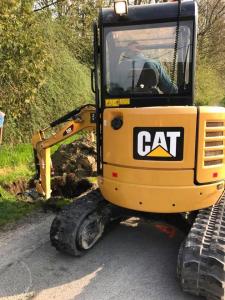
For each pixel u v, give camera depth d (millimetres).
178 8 3738
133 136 3660
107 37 3924
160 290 3676
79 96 10719
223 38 21703
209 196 3762
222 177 3857
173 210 3725
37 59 7207
